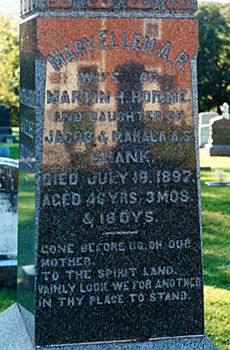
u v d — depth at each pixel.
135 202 2.19
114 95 2.15
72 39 2.12
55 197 2.15
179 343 2.21
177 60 2.17
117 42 2.14
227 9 18.56
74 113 2.14
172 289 2.22
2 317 2.43
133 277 2.20
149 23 2.15
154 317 2.21
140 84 2.16
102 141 2.16
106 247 2.18
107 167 2.16
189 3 2.17
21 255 2.38
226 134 9.73
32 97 2.16
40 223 2.15
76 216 2.16
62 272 2.16
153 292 2.21
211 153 9.68
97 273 2.18
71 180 2.15
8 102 18.52
